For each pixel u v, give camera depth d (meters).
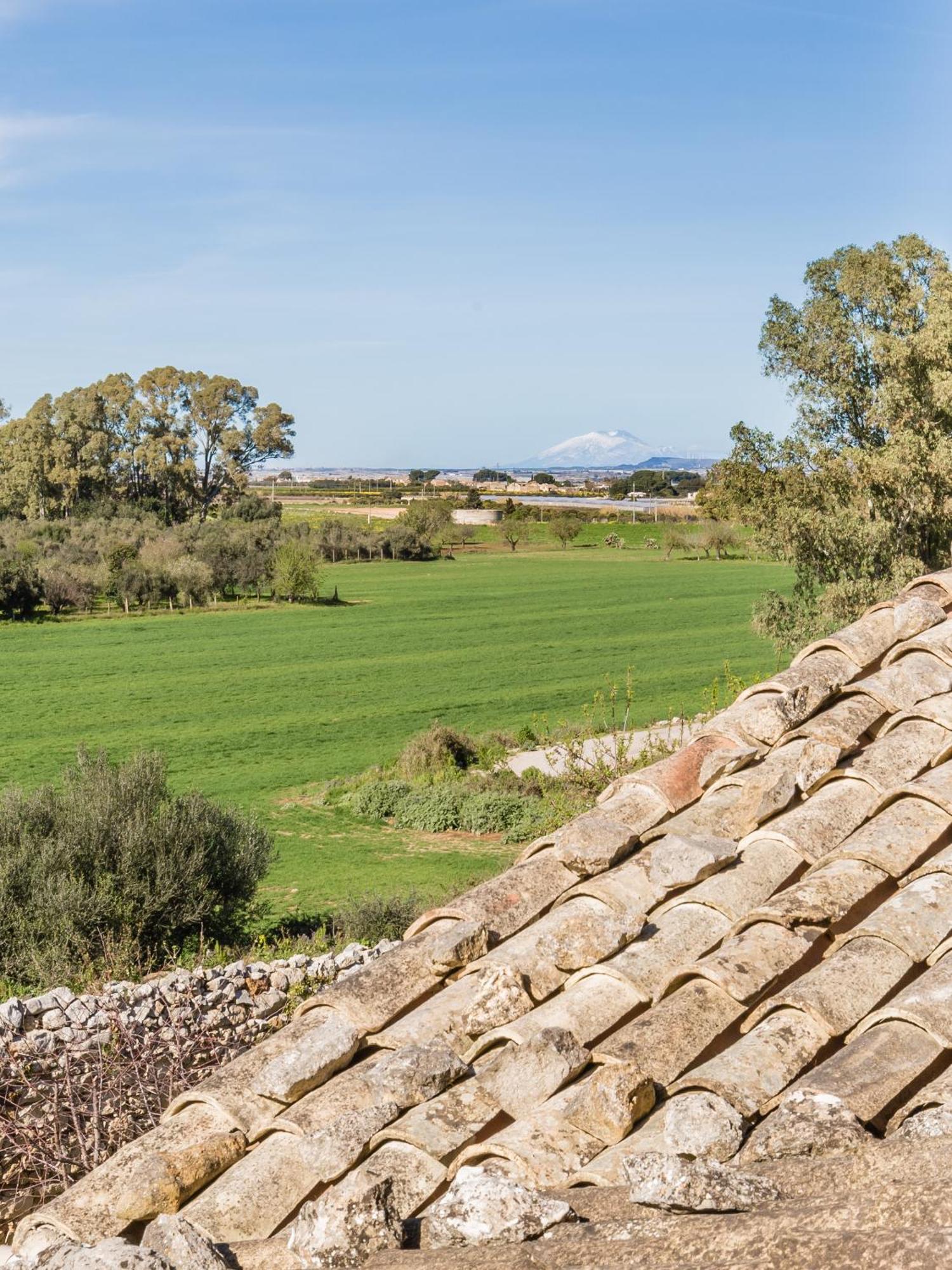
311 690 64.19
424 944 4.20
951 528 47.41
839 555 46.75
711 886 4.09
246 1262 2.82
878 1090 2.96
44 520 165.00
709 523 166.62
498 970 3.75
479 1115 3.17
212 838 21.34
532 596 112.62
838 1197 2.16
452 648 79.25
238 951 20.62
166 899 19.38
